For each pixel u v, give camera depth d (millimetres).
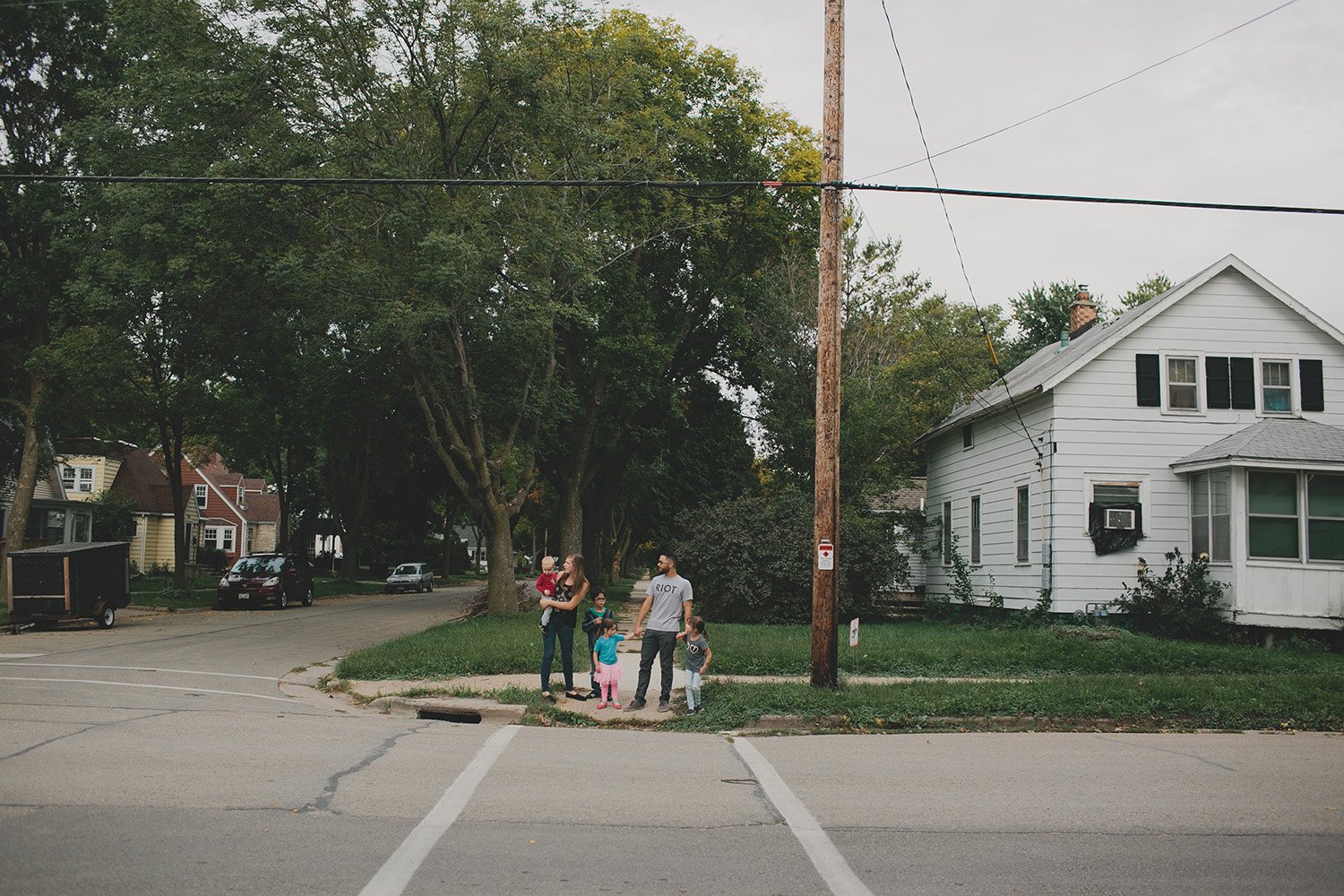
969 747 10672
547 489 60062
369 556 76625
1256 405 22531
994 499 26234
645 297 34000
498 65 22312
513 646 17547
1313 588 20438
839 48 13672
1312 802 7977
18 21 27359
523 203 23531
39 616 24453
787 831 6887
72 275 29031
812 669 13758
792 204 34906
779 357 31250
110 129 21328
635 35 31484
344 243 22125
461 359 25250
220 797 7406
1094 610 21969
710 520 25969
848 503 27812
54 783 7703
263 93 21531
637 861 6105
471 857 6082
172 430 39312
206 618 30125
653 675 15680
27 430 29906
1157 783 8711
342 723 11398
